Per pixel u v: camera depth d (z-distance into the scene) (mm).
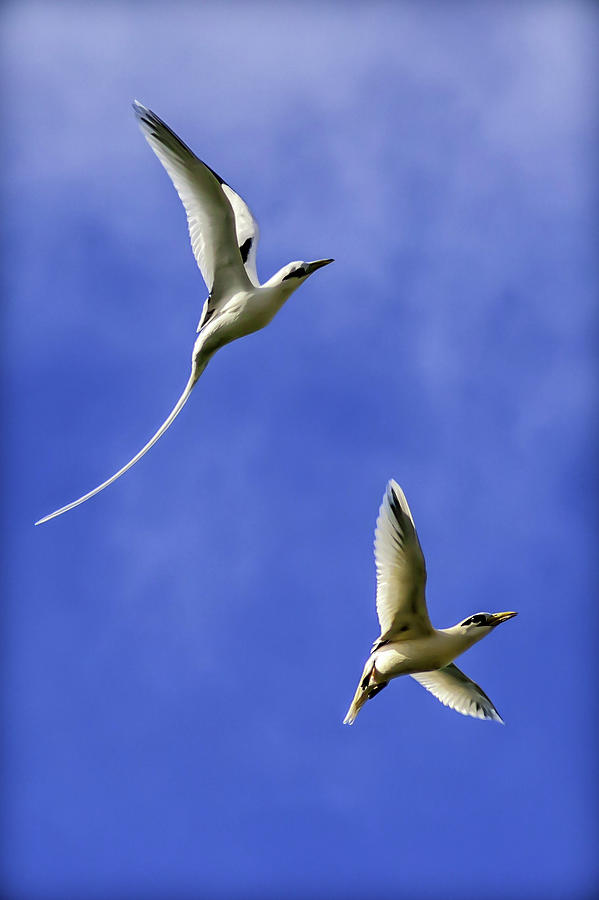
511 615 15633
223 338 16031
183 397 16109
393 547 14844
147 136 15289
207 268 15867
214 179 15203
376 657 15117
